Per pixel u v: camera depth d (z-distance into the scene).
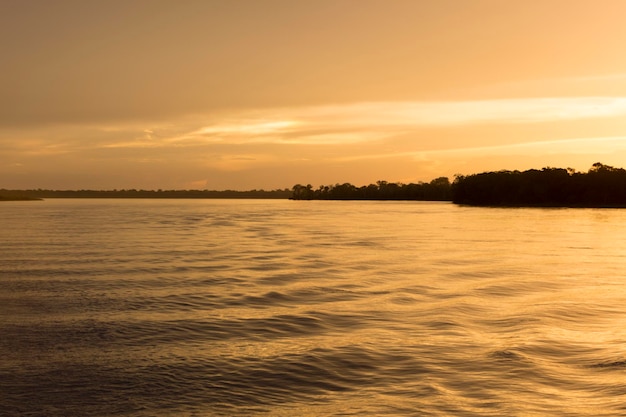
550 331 24.22
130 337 23.67
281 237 83.75
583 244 70.19
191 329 25.03
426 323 25.88
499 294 33.91
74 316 27.72
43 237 82.62
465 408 15.69
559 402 16.08
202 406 16.25
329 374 18.72
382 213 185.62
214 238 81.56
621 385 17.41
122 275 42.22
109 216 163.38
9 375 18.88
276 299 32.25
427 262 51.06
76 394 17.23
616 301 31.56
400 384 17.64
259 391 17.31
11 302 31.30
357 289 35.72
